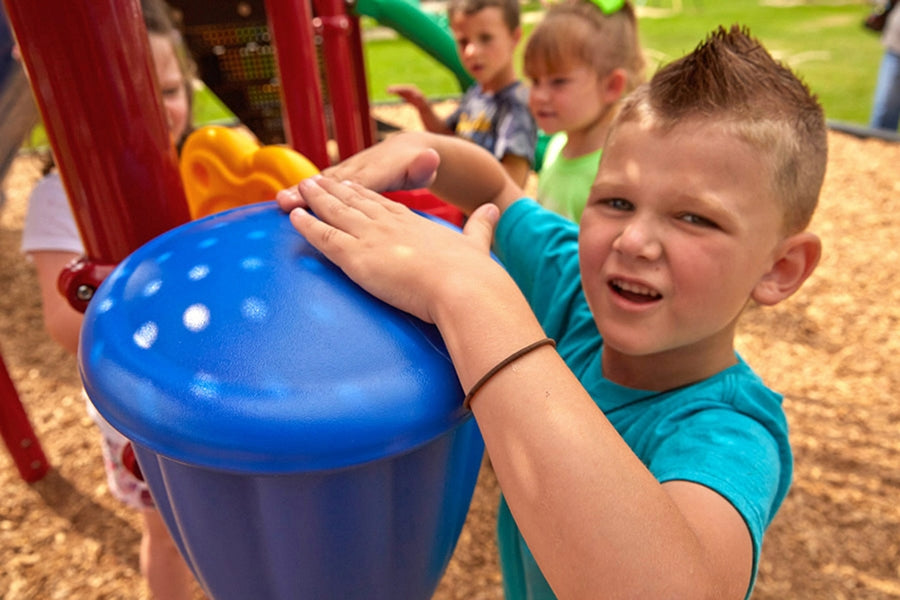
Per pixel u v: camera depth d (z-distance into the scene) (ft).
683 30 30.66
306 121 4.68
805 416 8.19
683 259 2.39
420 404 1.83
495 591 6.10
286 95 4.66
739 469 2.28
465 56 9.61
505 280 1.99
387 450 1.77
